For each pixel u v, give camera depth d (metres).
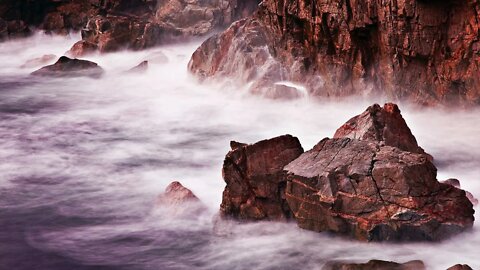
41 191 19.91
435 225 15.32
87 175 21.14
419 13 24.48
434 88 25.14
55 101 30.81
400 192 15.45
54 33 45.09
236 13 42.59
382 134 17.95
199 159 22.44
